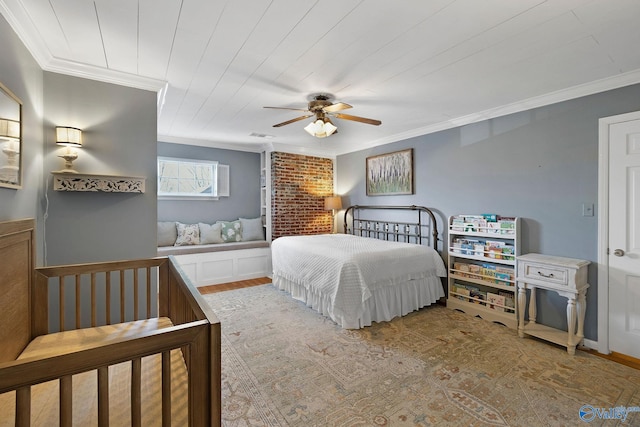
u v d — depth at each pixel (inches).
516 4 60.2
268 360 92.4
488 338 108.3
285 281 162.9
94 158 92.5
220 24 67.3
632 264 93.7
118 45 76.3
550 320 112.2
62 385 30.4
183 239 182.4
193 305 46.4
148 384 52.0
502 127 128.0
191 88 104.7
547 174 113.3
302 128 161.3
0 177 56.9
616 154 96.3
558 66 87.6
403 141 176.9
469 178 141.3
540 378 82.9
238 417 67.5
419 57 82.2
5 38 60.9
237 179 216.1
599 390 77.5
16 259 58.1
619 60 83.7
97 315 94.0
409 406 71.3
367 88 104.7
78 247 91.2
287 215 210.7
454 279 144.1
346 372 85.7
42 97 84.3
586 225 103.2
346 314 115.3
